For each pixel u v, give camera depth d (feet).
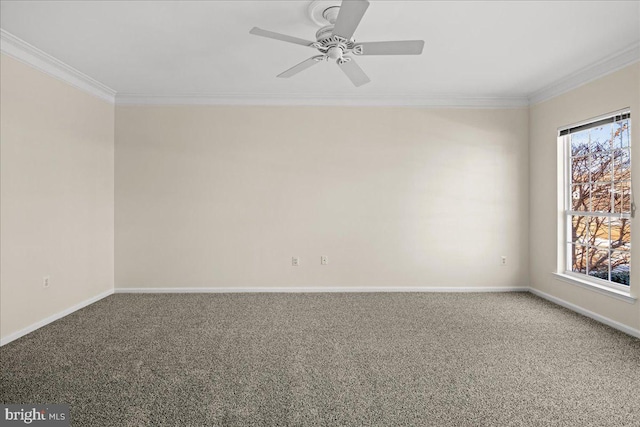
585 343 9.93
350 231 15.62
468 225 15.64
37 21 9.10
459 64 12.00
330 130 15.57
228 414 6.64
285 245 15.62
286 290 15.61
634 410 6.75
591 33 9.72
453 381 7.84
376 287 15.65
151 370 8.35
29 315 10.93
